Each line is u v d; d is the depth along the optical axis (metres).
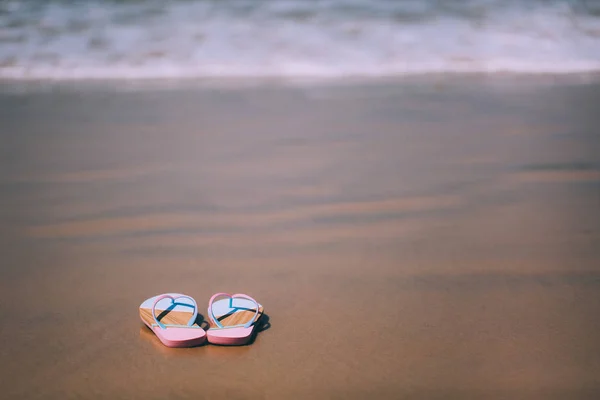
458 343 1.66
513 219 2.21
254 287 1.86
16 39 4.36
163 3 5.02
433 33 4.47
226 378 1.55
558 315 1.75
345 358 1.61
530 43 4.33
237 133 2.94
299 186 2.43
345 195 2.36
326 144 2.80
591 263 1.97
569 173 2.53
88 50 4.22
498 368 1.58
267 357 1.60
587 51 4.21
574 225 2.17
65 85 3.70
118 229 2.15
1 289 1.85
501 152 2.71
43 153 2.72
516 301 1.81
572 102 3.36
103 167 2.59
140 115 3.21
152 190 2.41
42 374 1.56
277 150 2.74
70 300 1.80
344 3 5.01
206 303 1.79
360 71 3.92
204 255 2.01
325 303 1.79
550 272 1.93
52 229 2.15
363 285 1.87
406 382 1.54
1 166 2.60
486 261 1.98
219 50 4.21
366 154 2.70
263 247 2.05
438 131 2.95
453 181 2.47
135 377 1.55
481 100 3.41
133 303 1.79
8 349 1.63
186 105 3.35
